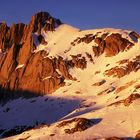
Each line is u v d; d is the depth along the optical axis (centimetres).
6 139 16350
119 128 13800
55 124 15588
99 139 12938
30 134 15538
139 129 13375
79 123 14338
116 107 15700
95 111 15962
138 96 16038
